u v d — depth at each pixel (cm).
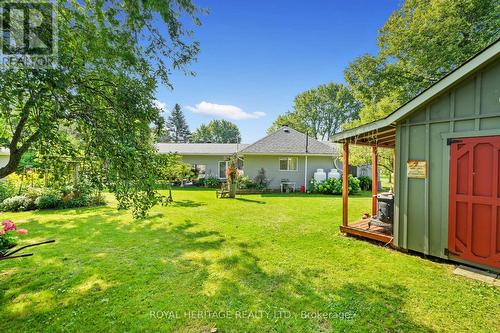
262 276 353
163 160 395
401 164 443
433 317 259
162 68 379
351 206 944
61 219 697
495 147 341
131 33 337
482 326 245
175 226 629
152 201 371
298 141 1659
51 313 266
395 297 296
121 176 318
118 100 328
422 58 1114
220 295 303
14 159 322
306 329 242
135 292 309
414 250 427
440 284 326
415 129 424
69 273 360
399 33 1209
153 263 396
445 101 388
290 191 1488
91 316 261
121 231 581
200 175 1872
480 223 356
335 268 379
